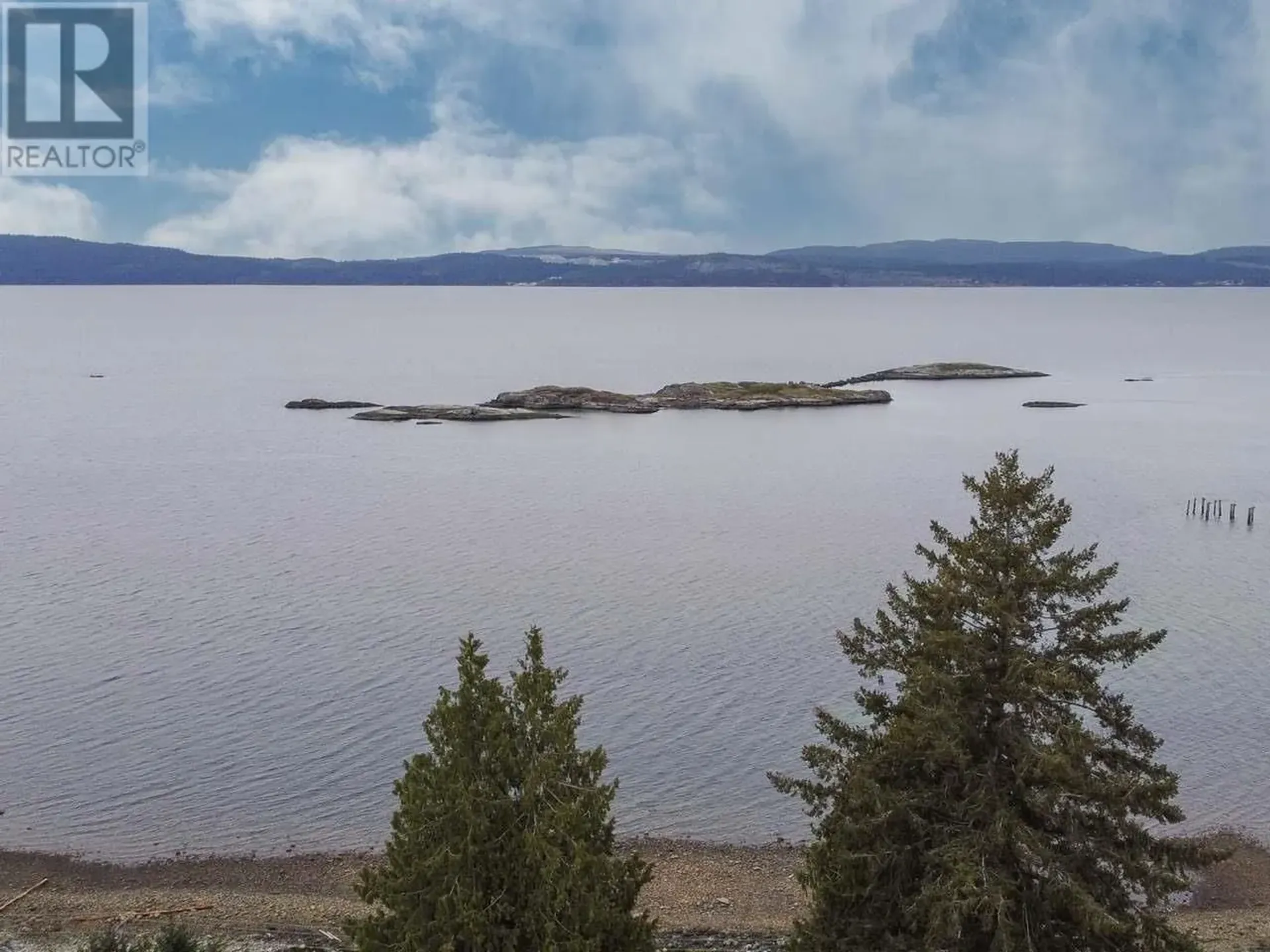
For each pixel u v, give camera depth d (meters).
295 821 41.47
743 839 40.97
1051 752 22.25
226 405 169.12
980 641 23.53
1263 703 51.88
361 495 101.12
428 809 22.02
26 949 32.34
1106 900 22.86
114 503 96.06
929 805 23.17
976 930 22.86
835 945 23.66
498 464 118.75
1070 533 87.44
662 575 73.31
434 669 55.44
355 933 22.75
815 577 72.88
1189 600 68.50
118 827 40.81
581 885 21.45
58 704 50.75
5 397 178.00
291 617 63.47
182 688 52.78
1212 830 41.50
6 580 70.75
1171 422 155.88
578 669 55.88
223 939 32.56
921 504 98.19
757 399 173.38
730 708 51.28
